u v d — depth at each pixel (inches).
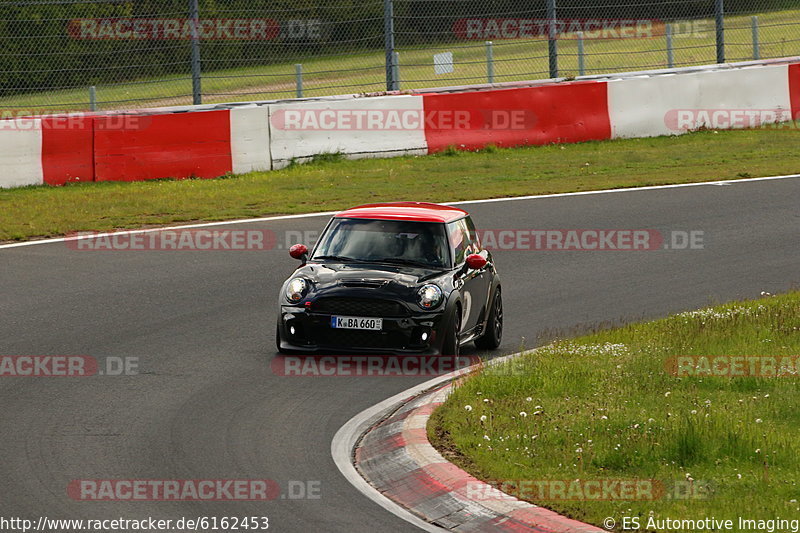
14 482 1011.9
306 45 3663.9
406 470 1050.1
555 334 1738.4
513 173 3218.5
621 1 4419.3
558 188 2999.5
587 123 3693.4
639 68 4618.6
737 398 1286.9
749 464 1037.8
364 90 4079.7
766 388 1330.0
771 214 2689.5
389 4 3582.7
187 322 1749.5
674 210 2741.1
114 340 1626.5
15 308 1819.6
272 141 3294.8
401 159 3440.0
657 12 4490.7
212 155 3203.7
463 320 1584.6
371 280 1531.7
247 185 3031.5
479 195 2906.0
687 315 1770.4
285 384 1407.5
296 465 1085.8
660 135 3789.4
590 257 2313.0
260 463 1089.4
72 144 3034.0
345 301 1514.5
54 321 1736.0
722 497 941.2
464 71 4552.2
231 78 4015.8
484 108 3577.8
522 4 3858.3
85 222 2551.7
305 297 1529.3
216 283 2032.5
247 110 3250.5
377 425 1236.5
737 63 4015.8
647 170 3248.0
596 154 3494.1
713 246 2401.6
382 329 1497.3
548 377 1369.3
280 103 3398.1
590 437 1120.8
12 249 2287.2
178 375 1438.2
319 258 1633.9
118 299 1897.1
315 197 2861.7
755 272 2177.7
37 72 3353.8
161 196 2861.7
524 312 1905.8
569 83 3678.6
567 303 1959.9
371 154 3442.4
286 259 2231.8
